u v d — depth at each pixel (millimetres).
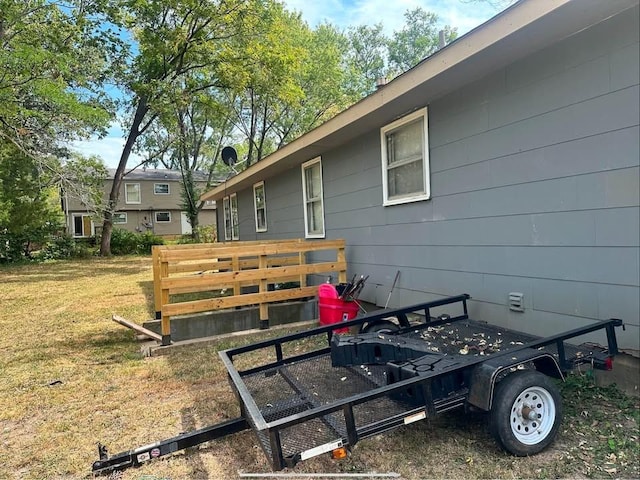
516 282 3652
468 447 2471
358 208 6051
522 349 2473
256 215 10898
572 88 3094
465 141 4098
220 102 21375
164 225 29500
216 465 2424
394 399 2598
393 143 5211
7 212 15461
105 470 2393
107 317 6949
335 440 2062
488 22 3119
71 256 19219
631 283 2816
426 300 4770
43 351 5000
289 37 20891
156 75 17625
